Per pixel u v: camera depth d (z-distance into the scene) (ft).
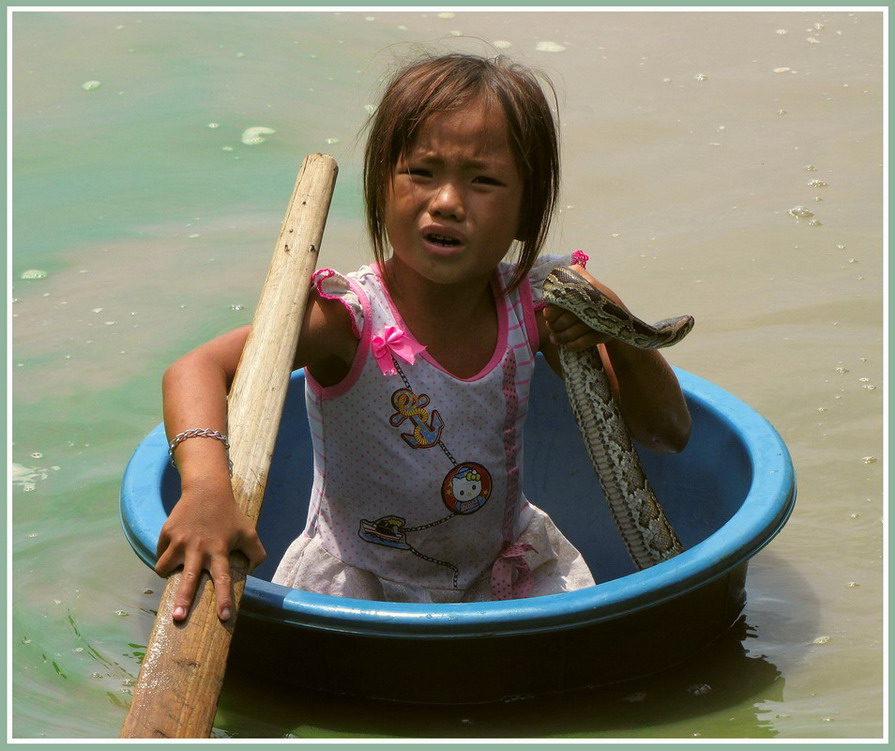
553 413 27.55
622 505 22.59
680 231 38.14
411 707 19.48
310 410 22.07
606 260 36.35
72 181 42.29
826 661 21.57
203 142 44.68
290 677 20.02
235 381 19.43
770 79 49.24
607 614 18.62
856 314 33.78
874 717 19.90
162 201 41.01
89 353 32.91
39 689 21.06
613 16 55.36
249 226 39.42
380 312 21.22
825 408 29.76
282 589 18.83
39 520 26.45
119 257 37.76
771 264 36.32
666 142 44.11
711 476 25.31
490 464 22.16
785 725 19.65
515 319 22.25
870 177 41.50
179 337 33.45
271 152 43.88
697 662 21.22
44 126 46.09
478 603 18.51
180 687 15.70
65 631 22.80
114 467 28.27
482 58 21.39
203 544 17.08
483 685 19.33
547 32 53.52
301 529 27.35
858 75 49.49
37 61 51.19
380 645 19.01
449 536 22.26
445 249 20.03
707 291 34.81
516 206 20.74
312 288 20.97
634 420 23.40
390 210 20.57
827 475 27.37
